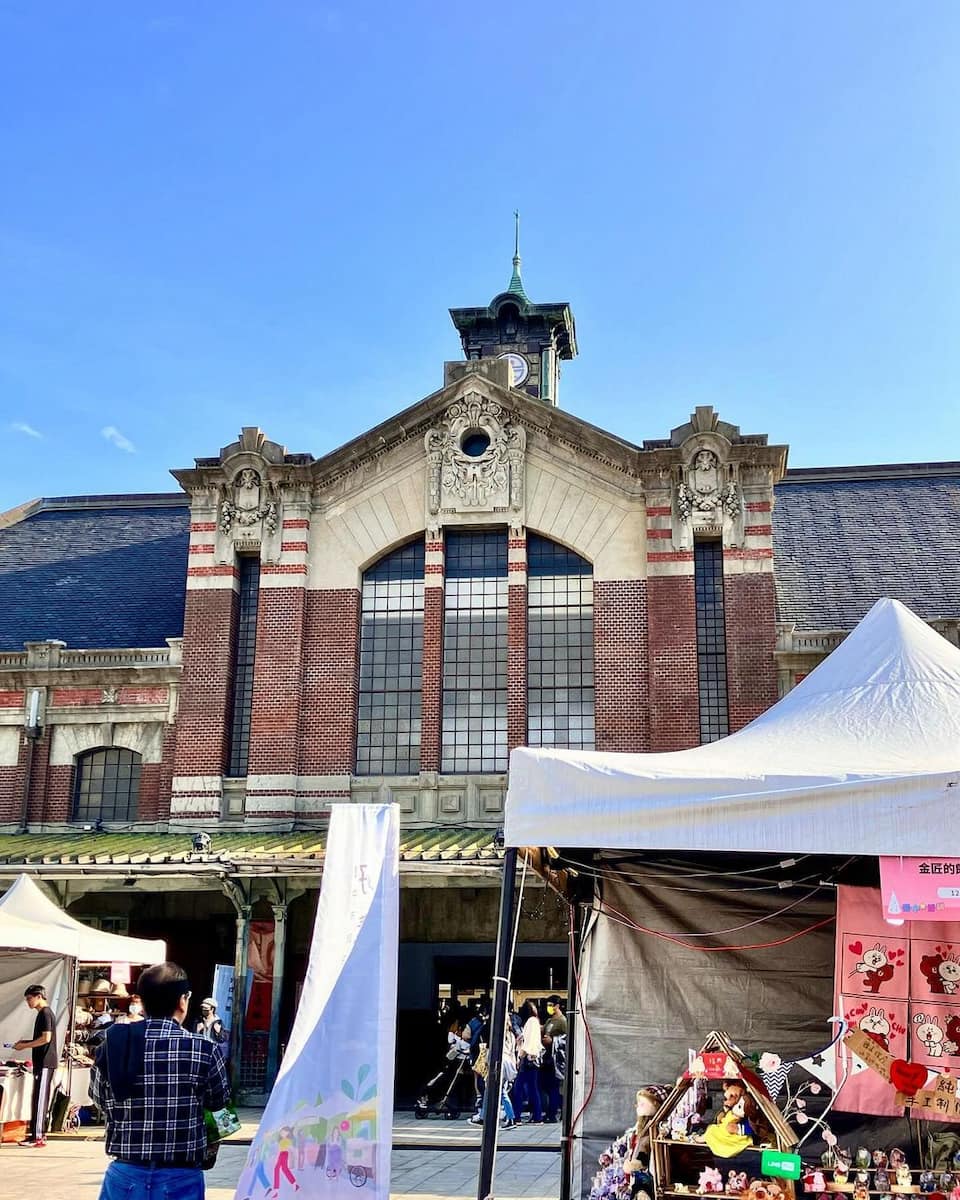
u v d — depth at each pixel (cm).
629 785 897
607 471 2438
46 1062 1627
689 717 2267
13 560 3108
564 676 2373
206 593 2478
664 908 1190
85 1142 1634
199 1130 665
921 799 835
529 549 2458
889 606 1195
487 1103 888
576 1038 1173
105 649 2562
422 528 2470
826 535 2875
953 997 1059
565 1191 1102
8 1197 1177
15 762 2528
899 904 836
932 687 1067
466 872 1962
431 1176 1393
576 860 1159
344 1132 905
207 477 2523
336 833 1002
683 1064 1142
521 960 2342
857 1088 1038
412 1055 2308
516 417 2483
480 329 3338
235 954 2273
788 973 1164
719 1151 943
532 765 928
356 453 2494
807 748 995
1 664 2566
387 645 2447
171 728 2489
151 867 2039
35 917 1727
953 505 2950
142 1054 661
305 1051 930
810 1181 941
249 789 2348
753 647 2291
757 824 862
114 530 3206
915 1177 977
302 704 2400
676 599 2331
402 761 2373
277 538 2483
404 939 2367
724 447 2375
